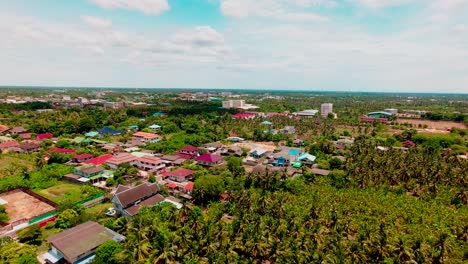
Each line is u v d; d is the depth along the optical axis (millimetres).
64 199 90812
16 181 101562
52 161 125062
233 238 64500
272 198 88125
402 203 90625
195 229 66500
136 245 57750
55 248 60531
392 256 59625
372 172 107688
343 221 73750
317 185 104562
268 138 190750
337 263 55469
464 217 82188
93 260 57281
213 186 89688
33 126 186750
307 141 178750
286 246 60625
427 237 71438
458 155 150750
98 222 76938
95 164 123438
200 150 149500
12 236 69688
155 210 78812
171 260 58562
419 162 120500
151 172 120312
